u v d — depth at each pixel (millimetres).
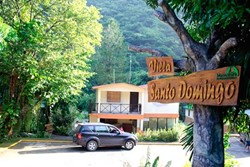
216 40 2725
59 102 21562
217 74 2369
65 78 15664
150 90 3039
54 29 16719
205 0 2348
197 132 2670
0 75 15805
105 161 12664
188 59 2877
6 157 12555
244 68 2322
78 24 17000
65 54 15977
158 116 23719
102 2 45781
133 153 14781
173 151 15773
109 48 35250
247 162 12906
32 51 14484
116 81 34406
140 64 36688
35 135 18750
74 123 21266
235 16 2121
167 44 36750
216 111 2641
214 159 2568
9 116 16391
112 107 23297
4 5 15320
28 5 16344
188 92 2615
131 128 24062
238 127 3754
